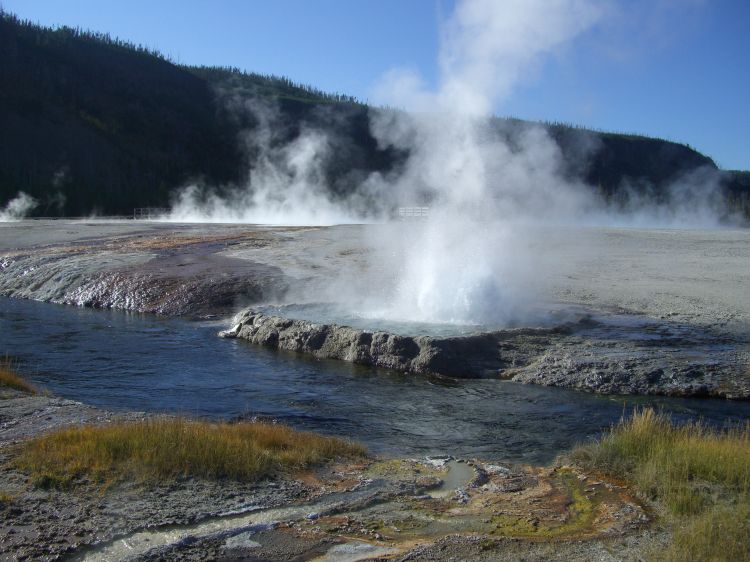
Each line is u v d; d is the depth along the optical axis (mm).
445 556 4160
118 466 5340
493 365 10336
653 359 10008
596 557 4133
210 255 21359
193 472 5363
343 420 7910
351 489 5352
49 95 75562
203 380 9852
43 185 59562
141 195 65562
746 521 4445
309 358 11414
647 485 5379
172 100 91125
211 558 4094
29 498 4746
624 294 14641
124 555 4070
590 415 8117
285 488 5262
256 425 6867
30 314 15992
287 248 22562
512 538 4461
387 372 10422
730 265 19047
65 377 9914
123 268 19438
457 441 7121
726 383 9219
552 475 5922
